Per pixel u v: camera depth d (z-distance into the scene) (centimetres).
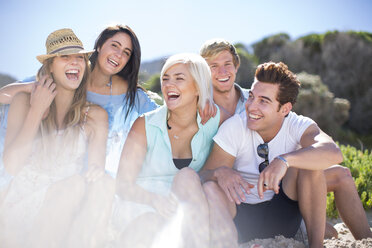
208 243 236
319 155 258
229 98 376
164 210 250
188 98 288
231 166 298
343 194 296
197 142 299
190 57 288
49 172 283
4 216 249
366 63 1236
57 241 230
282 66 280
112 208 272
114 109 366
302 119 294
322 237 261
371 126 1153
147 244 238
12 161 280
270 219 288
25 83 312
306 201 266
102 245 239
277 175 249
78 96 306
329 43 1263
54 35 307
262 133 291
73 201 237
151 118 296
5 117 305
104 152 305
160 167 296
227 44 367
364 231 290
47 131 296
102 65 361
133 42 368
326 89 1139
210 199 251
